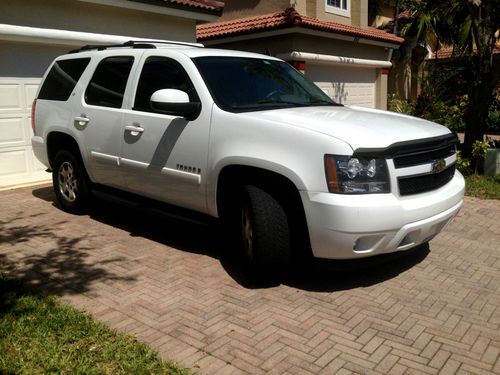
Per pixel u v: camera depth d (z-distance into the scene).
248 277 4.90
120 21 10.16
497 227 6.77
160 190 5.51
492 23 10.81
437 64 19.30
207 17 11.48
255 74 5.62
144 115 5.54
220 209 5.02
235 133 4.73
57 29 9.18
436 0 17.97
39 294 4.50
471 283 4.92
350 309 4.35
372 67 16.39
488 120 19.27
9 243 5.87
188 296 4.57
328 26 13.24
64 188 7.03
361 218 4.13
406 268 5.26
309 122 4.54
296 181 4.31
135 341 3.78
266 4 14.33
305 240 4.48
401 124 4.82
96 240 5.99
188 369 3.45
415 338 3.91
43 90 7.22
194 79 5.21
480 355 3.69
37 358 3.53
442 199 4.68
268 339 3.87
